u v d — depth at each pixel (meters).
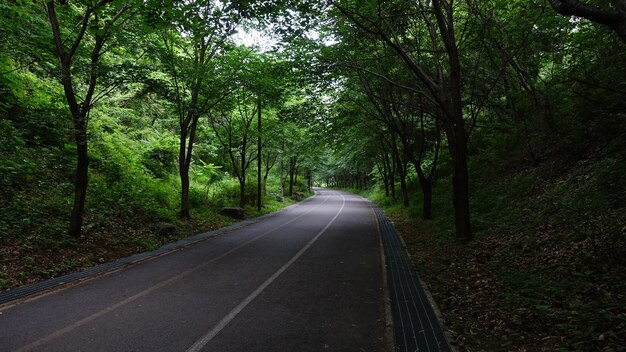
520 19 12.55
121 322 4.91
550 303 5.00
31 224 8.74
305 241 12.05
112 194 12.75
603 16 4.09
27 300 5.80
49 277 7.09
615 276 5.16
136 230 11.40
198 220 15.68
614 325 3.97
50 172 11.98
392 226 16.28
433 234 12.14
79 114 9.39
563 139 10.92
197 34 8.08
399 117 16.72
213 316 5.15
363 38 13.74
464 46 13.71
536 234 8.12
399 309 5.45
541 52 14.75
